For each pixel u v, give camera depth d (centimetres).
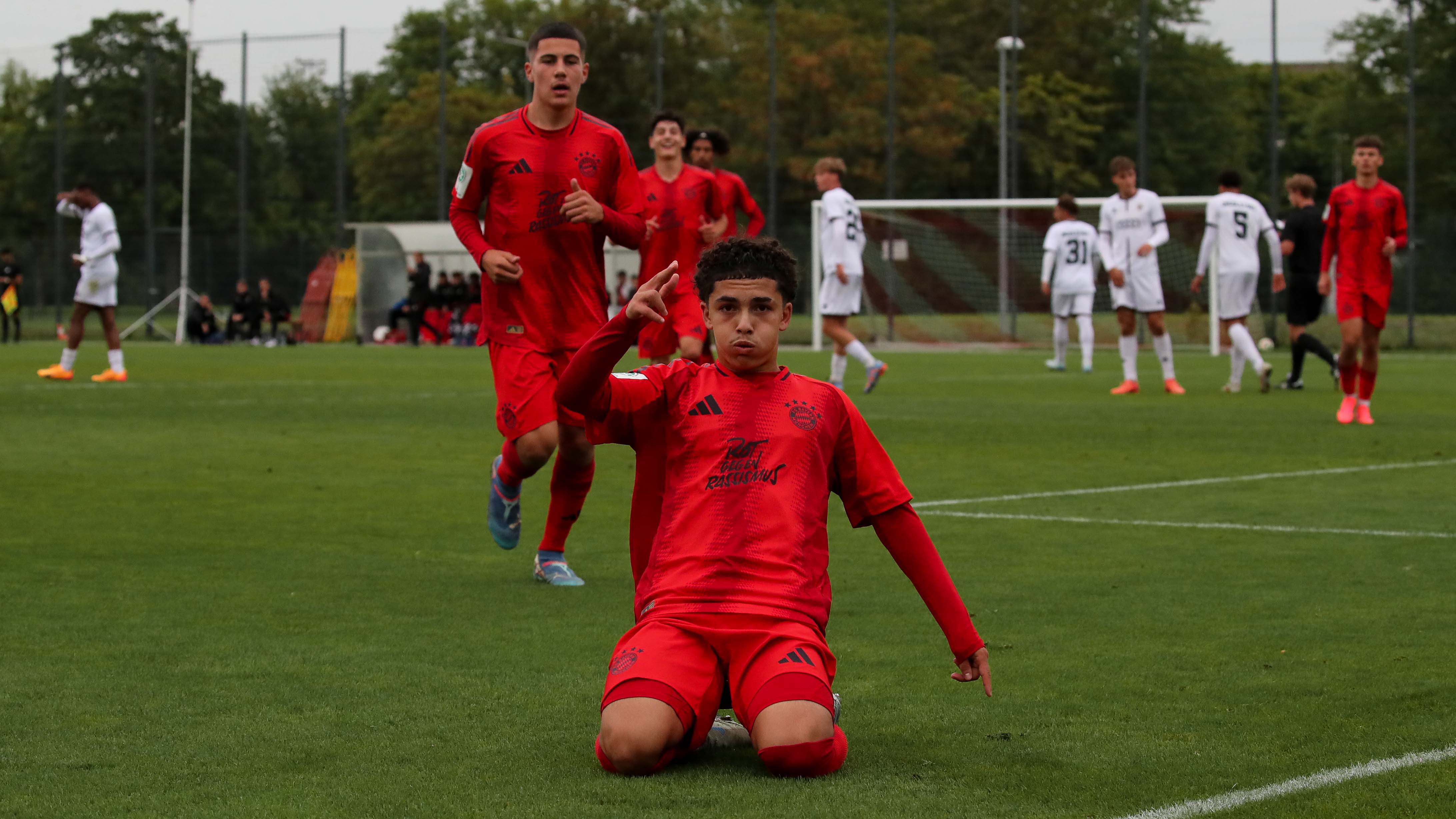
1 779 768
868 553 1506
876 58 10956
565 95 1405
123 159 10119
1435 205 7869
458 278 7931
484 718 893
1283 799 731
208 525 1691
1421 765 790
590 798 734
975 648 805
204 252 9425
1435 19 7850
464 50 14175
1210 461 2331
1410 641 1104
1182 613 1209
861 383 4397
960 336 7988
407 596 1294
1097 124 11375
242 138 9256
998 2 12262
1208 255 3878
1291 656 1057
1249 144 11275
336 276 8706
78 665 1029
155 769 788
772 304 826
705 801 729
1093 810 715
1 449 2480
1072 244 5009
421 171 12281
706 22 11694
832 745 764
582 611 1234
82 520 1719
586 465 1327
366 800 732
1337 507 1819
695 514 812
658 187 2734
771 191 8488
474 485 2055
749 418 821
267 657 1055
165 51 10012
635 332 802
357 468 2250
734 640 784
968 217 7938
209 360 5925
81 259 4284
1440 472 2173
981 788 752
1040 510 1806
